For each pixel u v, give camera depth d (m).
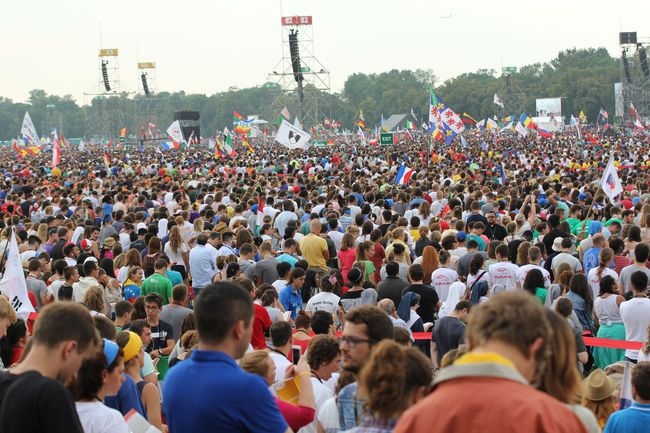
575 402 7.14
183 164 90.00
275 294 16.67
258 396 7.02
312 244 23.48
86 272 20.06
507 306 5.02
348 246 23.25
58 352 7.04
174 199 38.91
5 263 15.30
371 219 31.06
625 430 9.93
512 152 97.25
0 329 10.53
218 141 99.31
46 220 31.72
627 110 182.00
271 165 73.38
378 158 85.94
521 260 20.17
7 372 7.05
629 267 18.98
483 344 4.98
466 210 31.89
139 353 11.50
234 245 27.30
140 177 66.12
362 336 8.49
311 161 77.81
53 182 58.69
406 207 33.72
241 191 42.16
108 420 8.38
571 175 50.56
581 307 17.70
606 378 11.27
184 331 14.51
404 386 6.43
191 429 6.99
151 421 11.46
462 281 21.33
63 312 7.12
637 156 79.88
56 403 6.74
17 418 6.70
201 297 7.27
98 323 11.07
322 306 18.48
